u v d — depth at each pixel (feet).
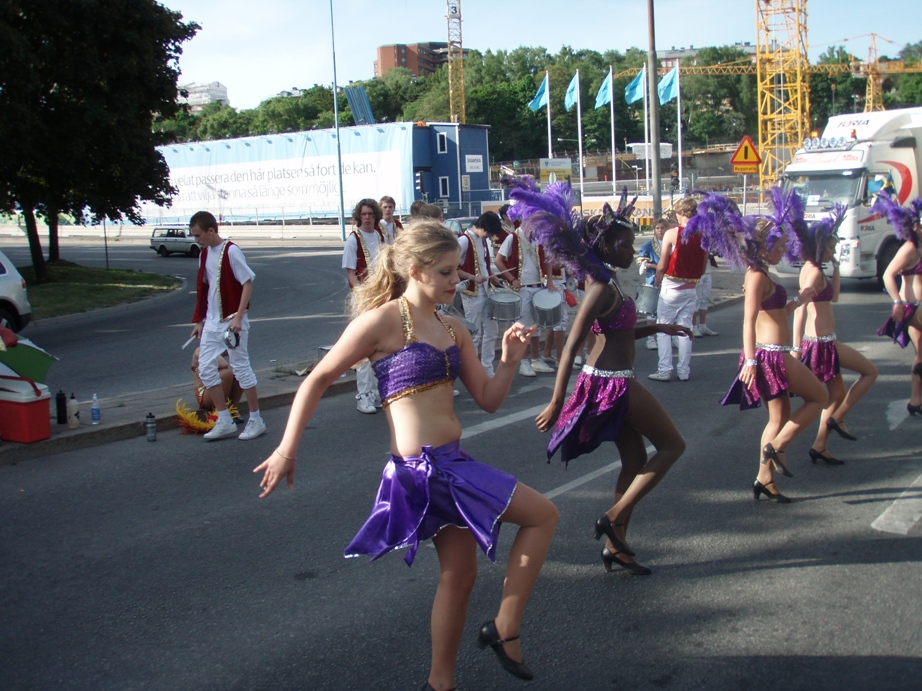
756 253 17.63
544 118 313.32
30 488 20.17
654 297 30.40
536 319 30.32
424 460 10.27
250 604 14.06
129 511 18.57
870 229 58.49
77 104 69.97
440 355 10.64
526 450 22.62
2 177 70.64
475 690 11.40
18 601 14.34
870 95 255.29
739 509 17.95
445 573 10.53
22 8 66.64
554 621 13.24
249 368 24.35
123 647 12.75
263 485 10.41
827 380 20.35
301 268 96.53
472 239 30.25
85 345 46.24
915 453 21.47
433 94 314.55
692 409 27.09
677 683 11.45
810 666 11.79
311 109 363.56
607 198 137.39
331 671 11.94
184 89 82.07
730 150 259.39
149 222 193.67
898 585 14.20
